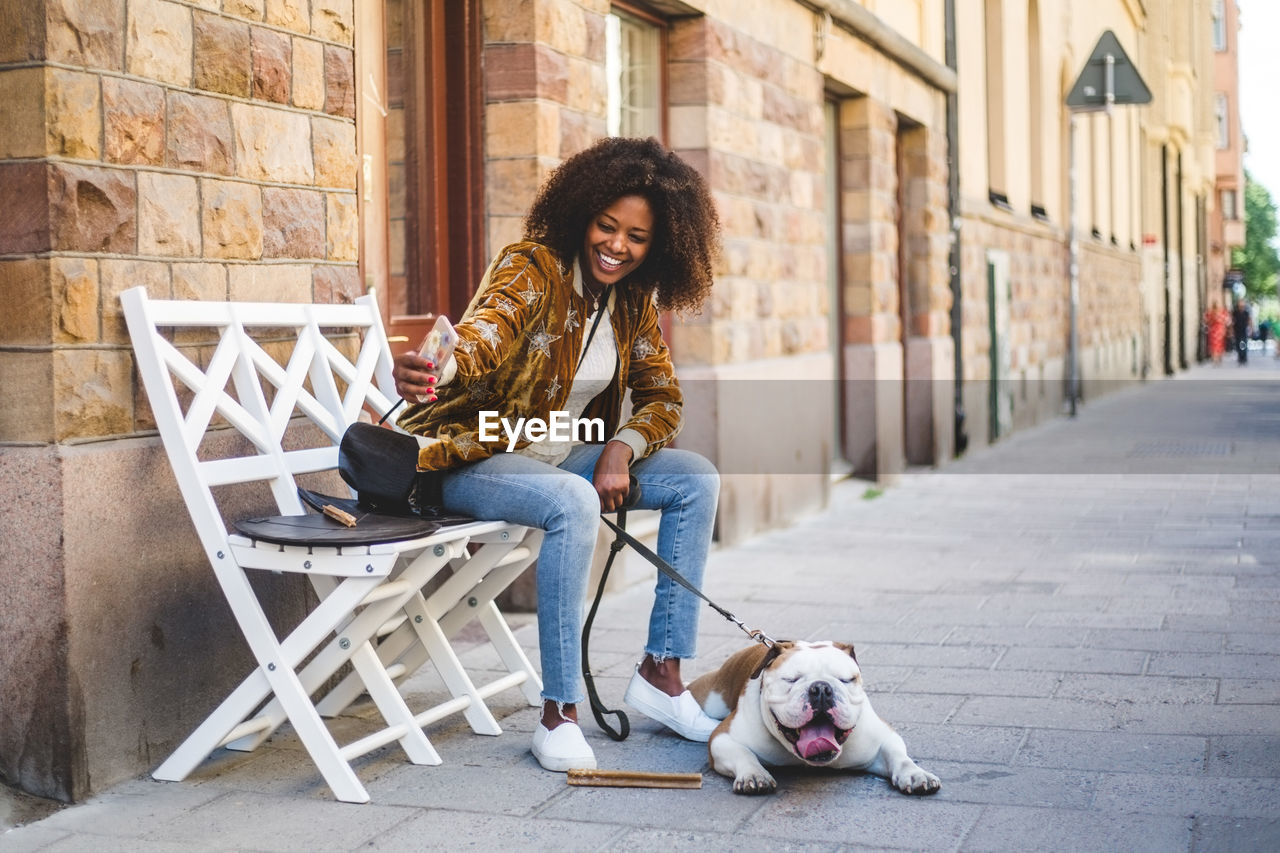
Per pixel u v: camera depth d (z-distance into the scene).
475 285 6.62
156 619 4.21
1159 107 37.28
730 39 8.70
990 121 17.34
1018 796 3.90
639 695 4.59
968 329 14.98
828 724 3.71
